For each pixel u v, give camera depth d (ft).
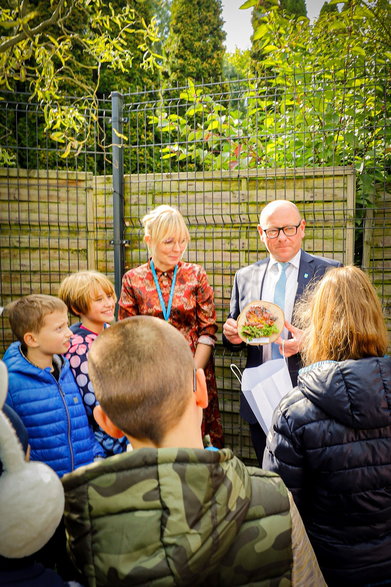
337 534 4.55
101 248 13.61
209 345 10.12
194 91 12.85
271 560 2.95
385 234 12.03
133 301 10.40
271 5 10.41
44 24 7.72
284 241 9.29
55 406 6.57
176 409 3.10
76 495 2.79
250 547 2.90
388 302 11.88
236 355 12.48
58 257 13.46
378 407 4.28
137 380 3.09
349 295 4.98
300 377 4.73
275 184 11.78
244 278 10.21
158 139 20.80
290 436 4.59
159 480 2.71
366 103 12.34
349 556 4.47
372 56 12.19
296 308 9.19
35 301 6.74
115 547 2.61
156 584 2.52
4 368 2.73
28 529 2.61
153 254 10.14
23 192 13.15
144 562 2.56
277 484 3.21
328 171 11.39
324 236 11.56
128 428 3.12
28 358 6.86
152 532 2.61
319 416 4.51
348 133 12.07
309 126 12.82
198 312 10.29
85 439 6.85
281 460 4.66
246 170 12.07
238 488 2.89
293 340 8.75
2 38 7.95
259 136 12.80
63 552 4.71
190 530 2.61
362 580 4.47
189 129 13.48
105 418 3.37
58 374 7.00
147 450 2.80
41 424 6.45
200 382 3.37
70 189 13.37
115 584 2.56
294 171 11.64
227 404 12.51
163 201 12.93
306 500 4.75
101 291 8.32
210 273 12.68
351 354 4.84
